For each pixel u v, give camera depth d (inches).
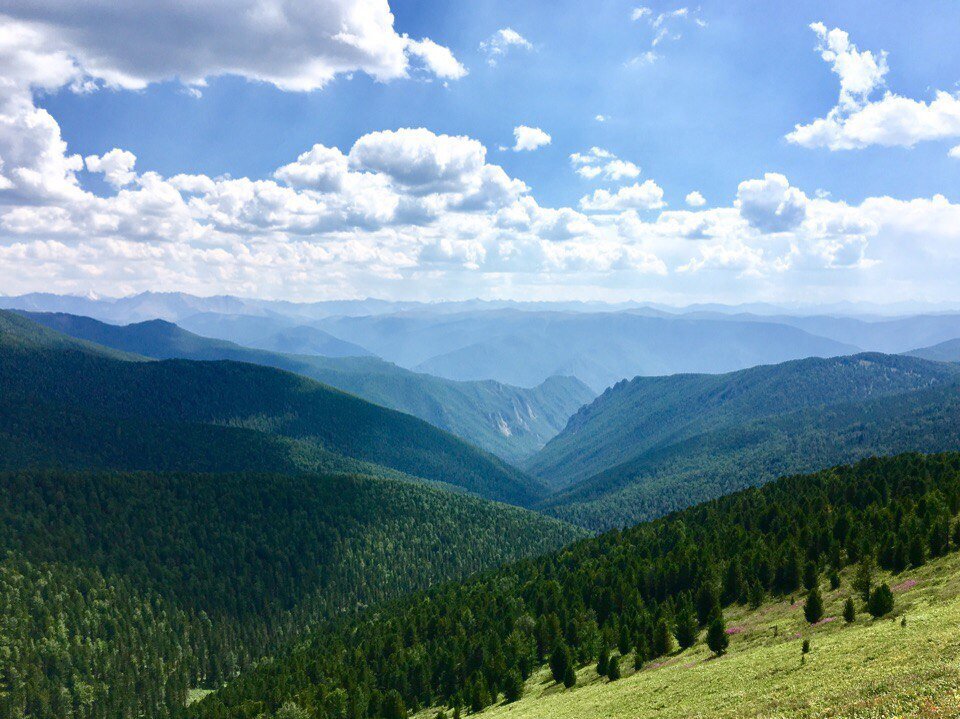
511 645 5467.5
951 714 1579.7
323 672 6983.3
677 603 5334.6
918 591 3437.5
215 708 6963.6
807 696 2114.9
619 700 3122.5
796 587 4613.7
